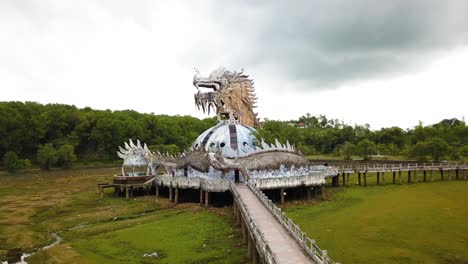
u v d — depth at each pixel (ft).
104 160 437.58
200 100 269.64
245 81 269.03
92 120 442.50
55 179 325.62
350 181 273.33
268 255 75.15
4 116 373.81
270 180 182.91
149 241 131.54
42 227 157.07
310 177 196.13
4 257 121.29
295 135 353.51
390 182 259.19
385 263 103.76
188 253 118.42
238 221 147.54
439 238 124.26
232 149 218.79
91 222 165.58
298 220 154.92
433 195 200.95
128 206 195.11
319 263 72.43
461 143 370.53
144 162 233.14
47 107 458.50
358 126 526.98
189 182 195.11
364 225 142.51
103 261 113.80
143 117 491.72
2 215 177.06
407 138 441.27
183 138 492.54
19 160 344.28
